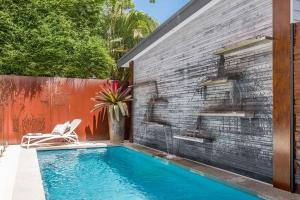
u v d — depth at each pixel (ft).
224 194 16.60
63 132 33.78
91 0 49.24
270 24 16.34
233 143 19.47
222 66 20.54
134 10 62.44
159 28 28.09
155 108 31.65
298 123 14.52
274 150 15.74
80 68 48.11
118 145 34.99
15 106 34.88
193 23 24.31
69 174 21.91
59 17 44.65
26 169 19.62
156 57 31.60
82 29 48.67
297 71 14.60
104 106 38.11
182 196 16.28
